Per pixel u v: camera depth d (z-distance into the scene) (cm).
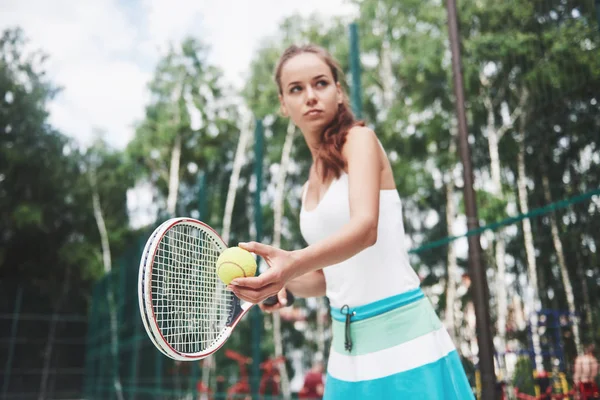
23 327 1400
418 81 1384
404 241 135
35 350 1393
